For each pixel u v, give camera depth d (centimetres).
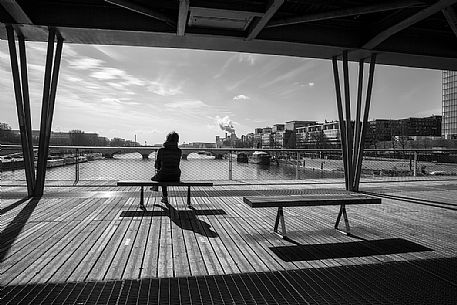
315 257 379
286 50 882
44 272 323
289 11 777
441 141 9144
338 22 819
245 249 405
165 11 735
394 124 12256
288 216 596
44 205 659
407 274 330
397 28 725
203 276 318
